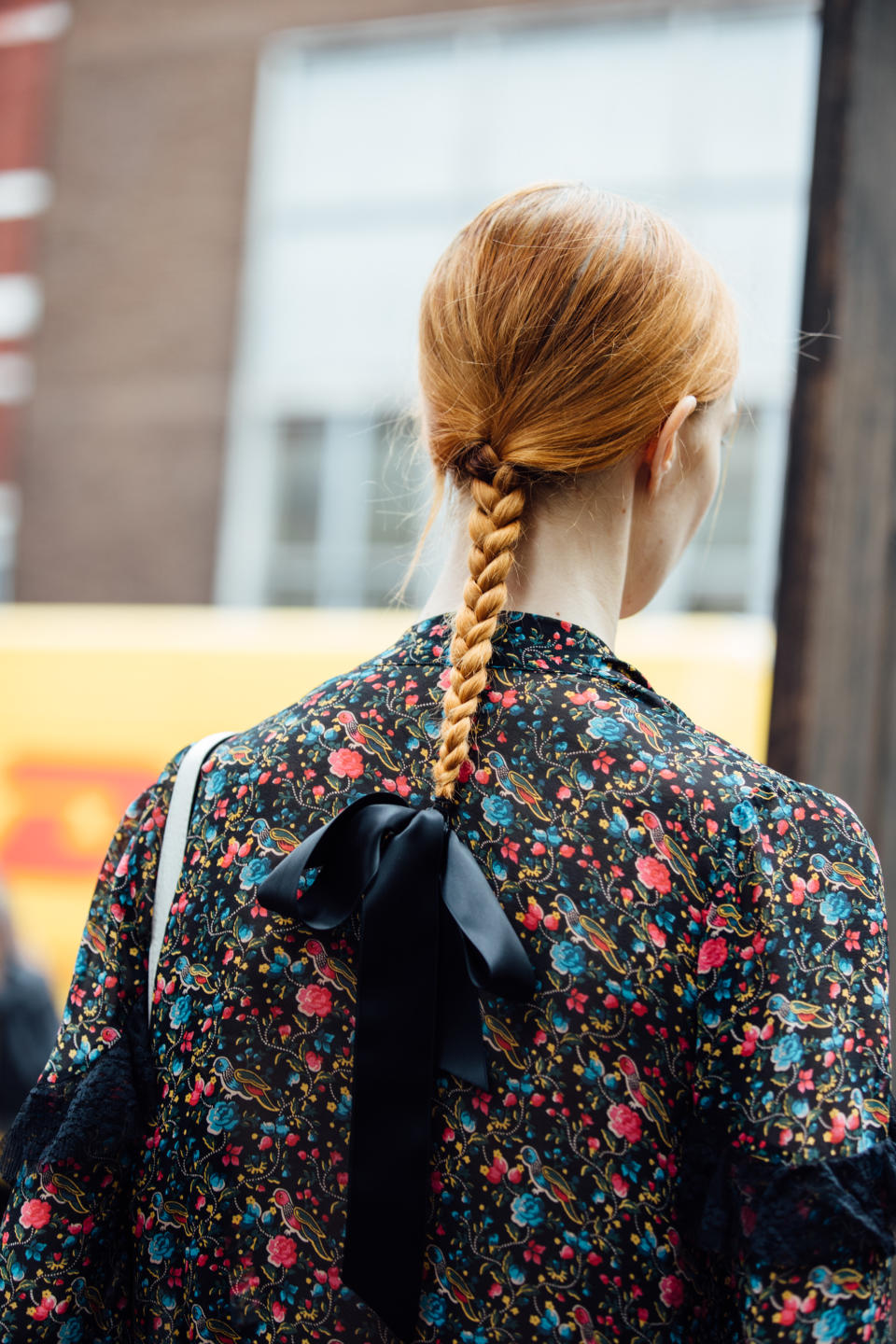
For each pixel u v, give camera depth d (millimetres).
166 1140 815
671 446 854
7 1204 857
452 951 760
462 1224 728
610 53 9414
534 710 806
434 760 815
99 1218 846
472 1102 739
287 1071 779
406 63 9961
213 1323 768
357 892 772
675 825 762
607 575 882
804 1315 676
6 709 4422
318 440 9922
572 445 836
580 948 745
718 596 8250
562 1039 735
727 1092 723
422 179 9867
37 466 10500
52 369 10570
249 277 10164
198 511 10023
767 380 8094
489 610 820
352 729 842
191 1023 816
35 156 10836
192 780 892
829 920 748
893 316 1553
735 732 3662
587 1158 723
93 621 4570
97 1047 855
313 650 4191
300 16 10234
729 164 9008
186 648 4301
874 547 1530
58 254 10672
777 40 9055
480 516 845
